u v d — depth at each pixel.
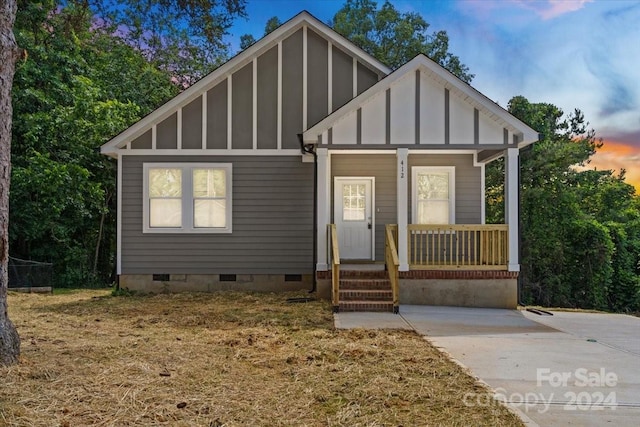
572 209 20.83
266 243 12.06
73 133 15.24
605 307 20.50
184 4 8.62
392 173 12.43
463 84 10.00
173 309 9.47
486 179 21.12
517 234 10.13
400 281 10.08
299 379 4.84
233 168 12.09
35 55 15.52
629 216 26.06
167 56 21.00
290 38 12.26
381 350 6.07
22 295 12.21
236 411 3.95
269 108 12.16
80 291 13.90
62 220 16.64
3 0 5.22
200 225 12.10
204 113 12.10
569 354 6.07
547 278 20.12
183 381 4.68
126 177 12.00
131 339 6.59
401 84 10.23
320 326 7.70
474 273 10.10
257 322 8.02
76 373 4.80
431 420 3.82
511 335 7.28
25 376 4.62
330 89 12.20
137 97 19.30
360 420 3.81
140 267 11.94
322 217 10.34
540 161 20.44
